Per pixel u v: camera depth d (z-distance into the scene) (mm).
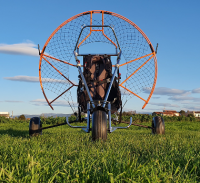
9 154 2998
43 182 1866
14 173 2092
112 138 4977
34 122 5973
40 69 6086
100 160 2584
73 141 4402
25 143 4258
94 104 4844
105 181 1924
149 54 6172
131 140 4512
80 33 5875
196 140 4984
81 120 5445
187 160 2611
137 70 6191
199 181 2115
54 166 2307
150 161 2561
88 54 5691
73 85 6121
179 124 19547
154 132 6234
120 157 2736
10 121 23281
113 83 5297
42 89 6078
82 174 2039
